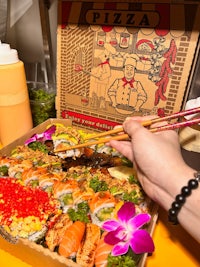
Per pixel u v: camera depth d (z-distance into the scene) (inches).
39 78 25.4
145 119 13.0
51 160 17.1
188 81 16.9
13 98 17.8
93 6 17.6
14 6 23.1
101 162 17.2
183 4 15.1
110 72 18.6
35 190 14.3
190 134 15.4
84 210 13.5
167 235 13.5
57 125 20.1
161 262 12.0
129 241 11.5
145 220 12.3
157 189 10.6
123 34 17.3
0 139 20.0
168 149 10.1
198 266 11.9
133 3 16.5
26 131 19.5
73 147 15.5
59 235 12.0
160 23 16.1
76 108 21.0
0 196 13.5
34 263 11.6
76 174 16.0
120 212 12.8
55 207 13.7
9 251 12.2
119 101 19.0
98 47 18.4
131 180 15.2
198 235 9.5
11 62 17.1
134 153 10.8
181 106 17.2
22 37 24.4
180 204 9.4
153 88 17.6
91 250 11.4
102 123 20.3
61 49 19.7
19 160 16.7
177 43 16.0
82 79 19.8
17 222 12.4
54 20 22.1
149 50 16.9
